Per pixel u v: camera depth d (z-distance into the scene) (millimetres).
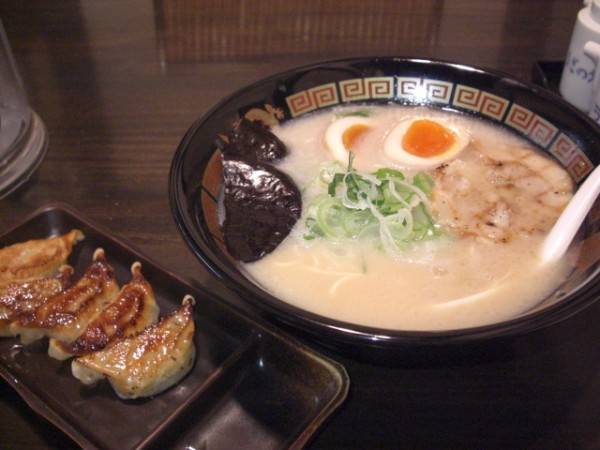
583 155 345
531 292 307
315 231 336
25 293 310
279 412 270
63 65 501
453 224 340
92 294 310
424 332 224
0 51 445
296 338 279
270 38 534
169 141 424
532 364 286
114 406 272
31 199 381
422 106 412
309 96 403
